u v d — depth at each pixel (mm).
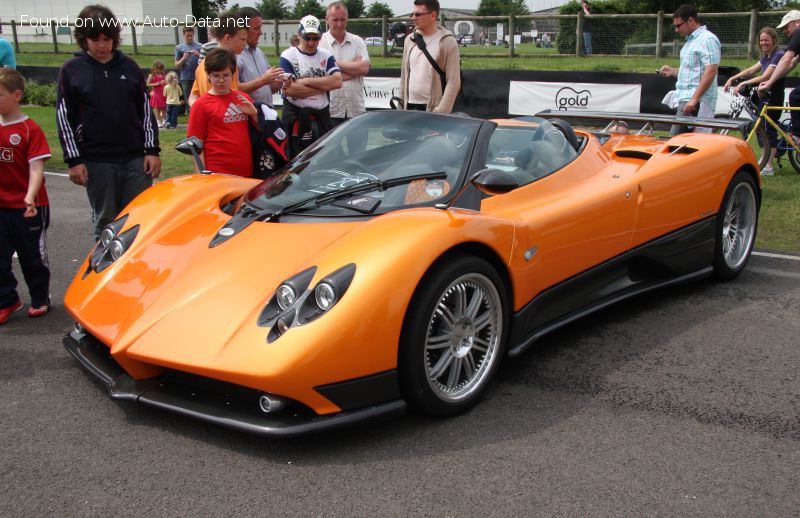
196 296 2863
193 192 3771
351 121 3885
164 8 39250
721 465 2541
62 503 2359
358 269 2629
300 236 3047
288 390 2486
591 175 3945
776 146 8188
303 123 5988
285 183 3551
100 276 3258
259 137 4957
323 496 2379
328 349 2500
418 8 5961
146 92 4648
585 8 24125
